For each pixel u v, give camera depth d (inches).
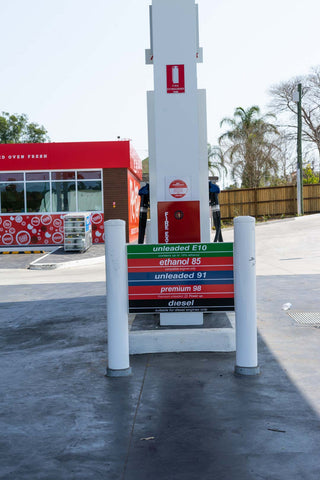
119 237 196.5
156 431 146.3
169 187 247.6
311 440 137.3
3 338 271.3
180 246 225.1
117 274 196.2
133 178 1067.9
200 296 226.1
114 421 154.3
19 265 730.2
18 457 132.4
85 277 549.0
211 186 294.5
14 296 423.5
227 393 174.9
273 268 559.5
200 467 124.8
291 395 171.3
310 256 679.1
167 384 186.4
